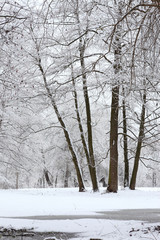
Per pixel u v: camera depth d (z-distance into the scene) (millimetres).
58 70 15203
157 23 9406
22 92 17781
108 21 12836
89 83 19609
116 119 25359
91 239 7699
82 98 41438
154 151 32812
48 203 18047
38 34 18547
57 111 27750
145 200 20766
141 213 13602
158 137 30062
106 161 46094
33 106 28125
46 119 35750
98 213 13398
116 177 25312
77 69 17828
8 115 30578
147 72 12734
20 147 34219
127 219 11391
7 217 12023
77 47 15984
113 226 9305
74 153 28594
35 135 35312
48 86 16188
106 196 23547
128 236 7922
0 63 11711
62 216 12281
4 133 31875
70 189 32625
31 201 19438
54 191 29609
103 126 43312
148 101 23016
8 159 34812
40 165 36312
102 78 17484
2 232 9000
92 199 21031
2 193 27609
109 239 7598
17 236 8547
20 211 14008
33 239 8180
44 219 11406
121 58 12484
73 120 42219
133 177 28875
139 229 8586
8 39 9867
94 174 27125
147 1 9133
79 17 12852
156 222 10445
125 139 31062
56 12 11281
